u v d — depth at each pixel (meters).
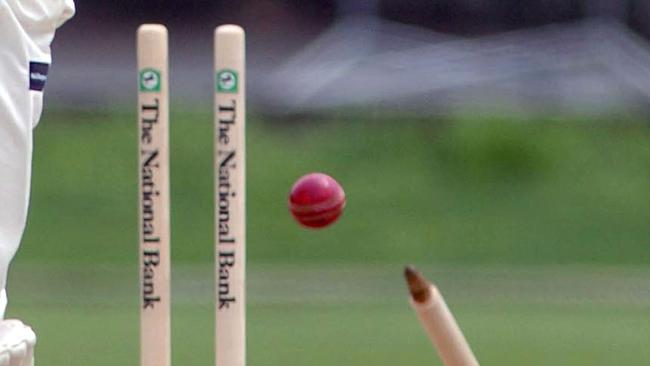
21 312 42.75
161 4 73.00
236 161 14.27
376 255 58.75
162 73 14.09
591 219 62.06
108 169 63.28
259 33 72.94
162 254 14.27
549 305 45.91
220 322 14.47
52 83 69.81
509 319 42.47
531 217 62.09
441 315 11.44
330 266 56.09
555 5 72.38
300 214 13.38
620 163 66.06
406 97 70.19
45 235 58.38
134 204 61.31
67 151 64.25
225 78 14.19
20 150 14.30
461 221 61.56
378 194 63.03
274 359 35.22
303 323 41.09
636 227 61.56
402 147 66.56
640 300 47.34
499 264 58.00
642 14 72.19
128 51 72.25
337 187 13.43
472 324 41.38
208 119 66.19
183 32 72.69
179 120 65.94
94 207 60.78
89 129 66.25
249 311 43.47
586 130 68.19
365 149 66.44
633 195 63.66
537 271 55.03
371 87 70.44
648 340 38.84
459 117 68.44
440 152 66.38
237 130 14.23
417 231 60.56
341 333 39.38
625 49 71.88
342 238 59.72
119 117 67.44
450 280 52.19
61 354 35.12
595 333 40.03
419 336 38.81
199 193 61.59
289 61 71.94
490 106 70.31
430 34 72.44
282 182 63.28
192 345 36.44
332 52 71.88
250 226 60.03
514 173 65.19
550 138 66.94
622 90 71.06
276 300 46.28
